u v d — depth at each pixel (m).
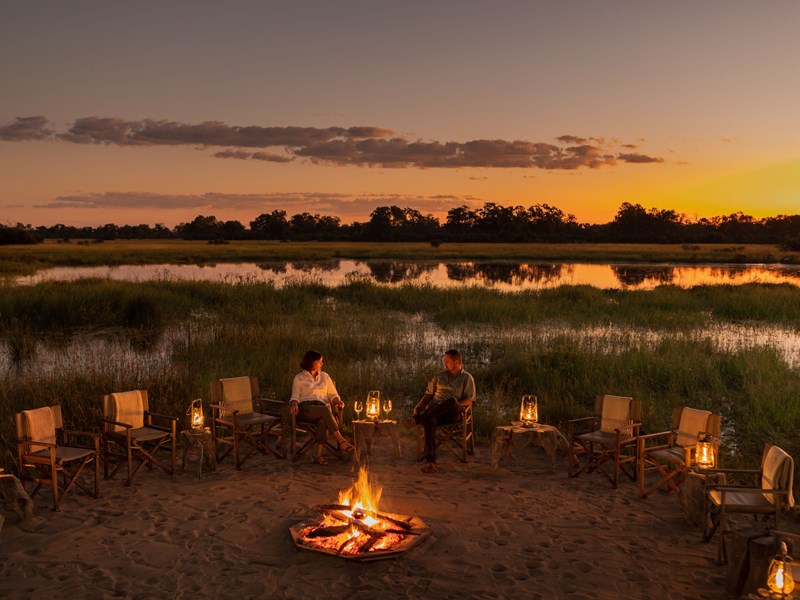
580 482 7.37
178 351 14.62
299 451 8.10
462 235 156.88
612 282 40.78
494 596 4.68
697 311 23.28
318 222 177.25
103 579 4.89
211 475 7.46
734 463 7.90
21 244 102.19
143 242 144.50
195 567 5.09
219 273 47.19
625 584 4.90
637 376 12.32
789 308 23.16
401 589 4.76
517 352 14.29
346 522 5.68
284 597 4.64
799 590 4.02
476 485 7.19
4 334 18.28
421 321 21.36
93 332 19.20
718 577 5.04
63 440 6.92
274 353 14.07
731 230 167.00
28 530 5.80
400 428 9.73
